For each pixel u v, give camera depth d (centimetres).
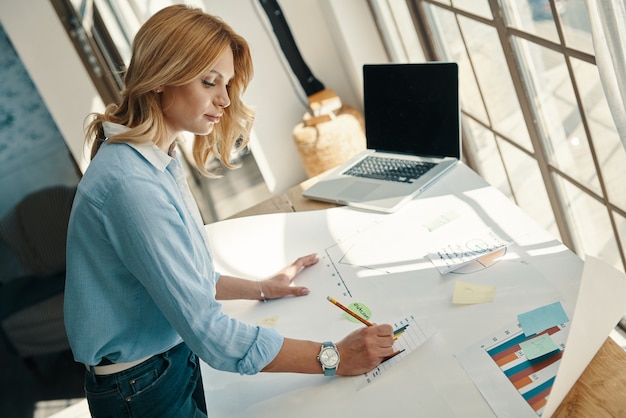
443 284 146
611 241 200
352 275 161
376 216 183
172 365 146
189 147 395
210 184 407
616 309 118
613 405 106
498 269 145
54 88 363
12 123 523
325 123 349
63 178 548
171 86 131
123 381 142
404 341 134
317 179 213
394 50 334
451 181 187
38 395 335
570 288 131
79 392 326
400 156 209
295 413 127
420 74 196
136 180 124
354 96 387
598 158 183
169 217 126
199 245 144
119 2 353
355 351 131
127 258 126
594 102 173
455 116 192
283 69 379
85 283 133
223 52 130
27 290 344
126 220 123
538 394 112
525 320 128
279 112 389
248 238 194
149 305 136
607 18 122
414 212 178
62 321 326
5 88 513
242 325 132
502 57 216
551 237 148
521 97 209
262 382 139
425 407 117
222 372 146
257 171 403
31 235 354
